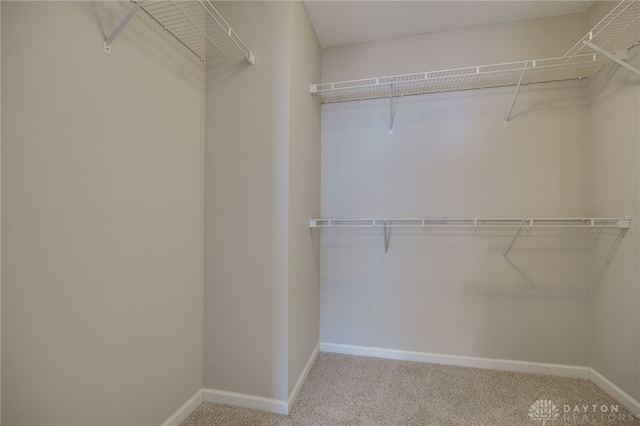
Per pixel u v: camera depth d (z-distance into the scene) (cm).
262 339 142
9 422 73
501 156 182
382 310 200
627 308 143
